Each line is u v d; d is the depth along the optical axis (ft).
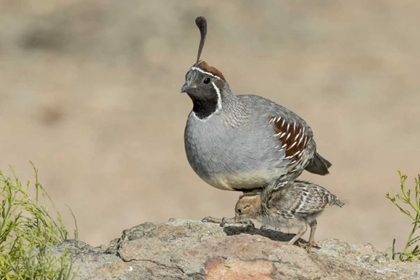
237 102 37.65
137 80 99.19
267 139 37.22
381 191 72.23
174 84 98.53
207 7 117.91
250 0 120.67
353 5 122.62
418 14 120.06
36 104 91.35
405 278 32.01
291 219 33.83
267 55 106.11
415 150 80.89
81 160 78.89
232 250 31.35
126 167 77.66
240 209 34.45
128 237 33.76
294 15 117.60
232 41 110.32
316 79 98.63
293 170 38.78
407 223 67.05
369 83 97.30
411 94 94.53
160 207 69.82
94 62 103.71
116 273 31.63
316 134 84.58
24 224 34.40
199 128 37.29
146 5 116.67
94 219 67.41
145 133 85.40
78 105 91.66
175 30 111.55
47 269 30.40
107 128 86.43
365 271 31.96
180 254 31.40
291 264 30.73
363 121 87.92
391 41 110.32
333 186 73.36
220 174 37.47
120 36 109.29
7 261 31.01
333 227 66.54
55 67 101.55
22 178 73.97
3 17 112.27
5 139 82.64
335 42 110.01
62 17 113.70
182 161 79.61
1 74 98.63
